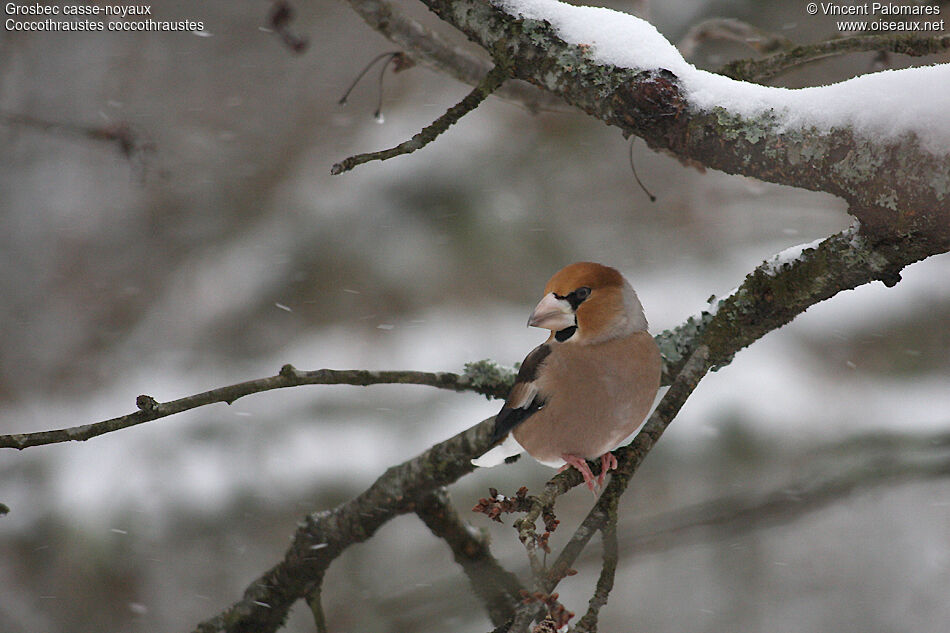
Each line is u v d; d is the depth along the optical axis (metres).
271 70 17.81
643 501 10.80
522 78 5.11
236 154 17.31
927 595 13.02
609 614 12.97
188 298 15.63
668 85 4.72
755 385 11.37
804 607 12.88
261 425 11.80
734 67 6.14
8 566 10.82
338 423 11.73
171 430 11.71
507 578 7.85
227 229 16.88
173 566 11.02
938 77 4.23
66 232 16.98
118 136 9.70
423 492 7.25
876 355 12.31
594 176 15.12
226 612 7.59
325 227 14.80
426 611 8.01
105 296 16.58
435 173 14.84
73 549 10.80
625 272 14.10
